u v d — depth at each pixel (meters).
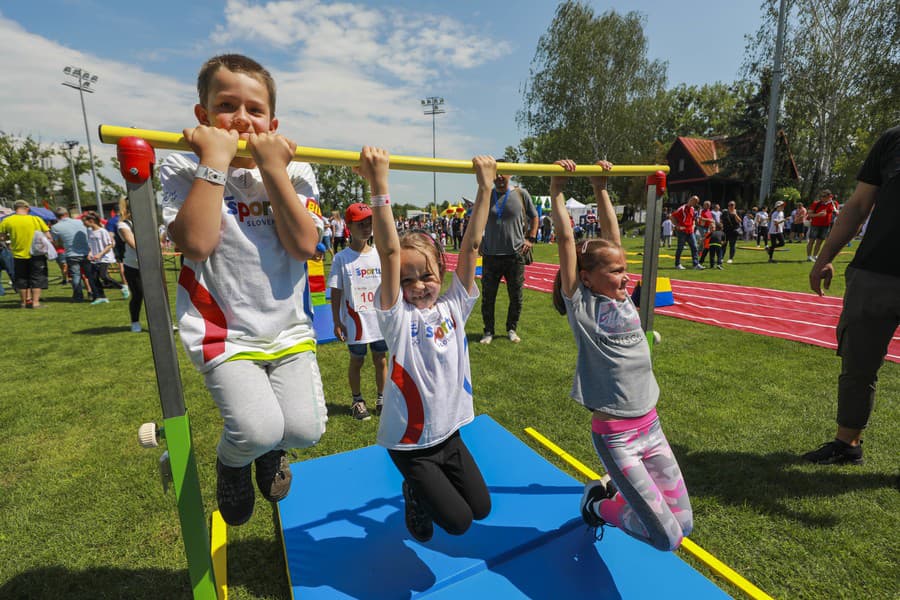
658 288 7.66
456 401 1.96
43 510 2.65
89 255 9.39
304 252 1.62
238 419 1.49
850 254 14.59
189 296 1.54
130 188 1.38
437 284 1.97
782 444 3.20
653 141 36.44
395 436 1.86
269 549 2.35
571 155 34.12
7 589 2.10
